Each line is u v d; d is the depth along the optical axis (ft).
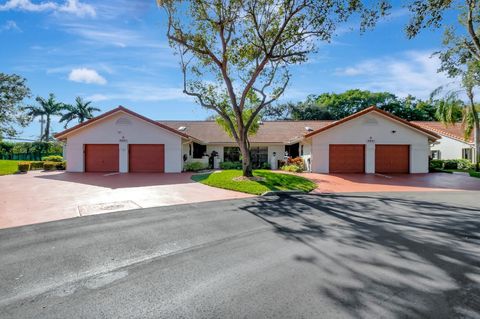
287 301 11.03
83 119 142.10
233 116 66.74
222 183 46.57
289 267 14.47
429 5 37.55
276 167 84.43
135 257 16.10
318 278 13.12
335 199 36.01
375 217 25.88
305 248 17.40
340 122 66.49
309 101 172.04
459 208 30.01
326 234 20.42
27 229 21.90
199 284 12.64
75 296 11.67
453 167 82.69
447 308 10.46
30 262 15.35
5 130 102.37
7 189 42.19
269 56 46.85
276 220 24.80
